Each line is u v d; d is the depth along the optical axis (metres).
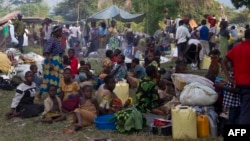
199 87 7.69
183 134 7.05
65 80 9.34
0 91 11.82
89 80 11.22
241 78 6.50
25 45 25.17
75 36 23.97
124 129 7.48
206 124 7.21
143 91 8.78
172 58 18.73
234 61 6.68
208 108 7.52
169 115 8.02
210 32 18.56
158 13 28.11
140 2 28.69
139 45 21.33
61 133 7.64
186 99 7.62
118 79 11.15
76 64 11.70
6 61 13.45
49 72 9.91
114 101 8.55
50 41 9.87
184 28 16.38
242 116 6.48
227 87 7.01
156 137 7.25
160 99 9.00
